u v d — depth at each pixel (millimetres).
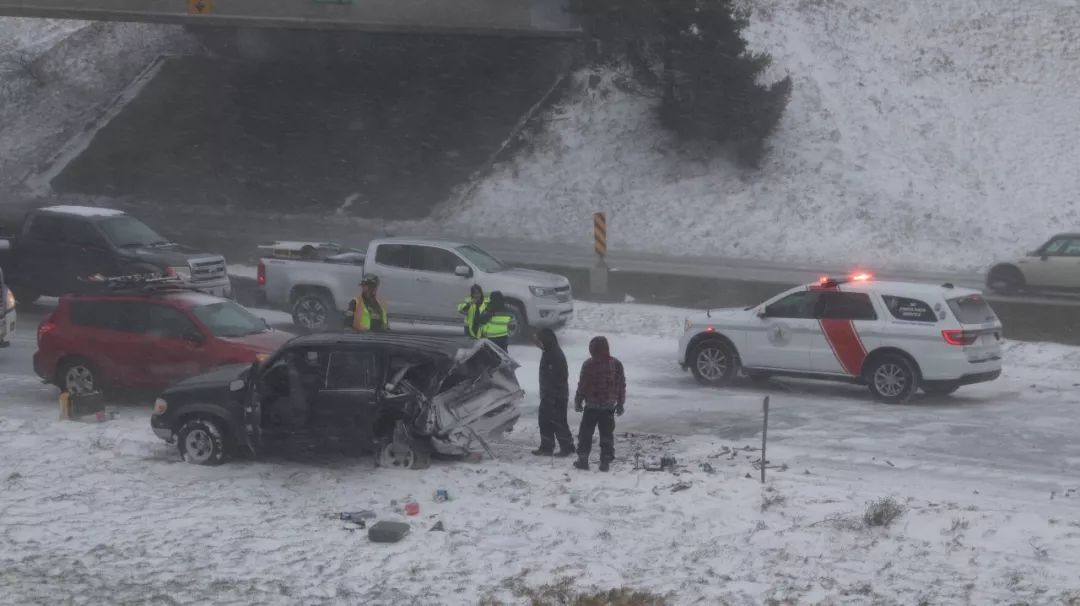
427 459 19891
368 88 73125
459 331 35094
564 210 60312
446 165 65875
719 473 19594
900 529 15883
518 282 33844
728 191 58312
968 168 58062
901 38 69812
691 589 14102
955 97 64188
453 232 60062
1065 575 14062
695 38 59062
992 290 43250
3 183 70500
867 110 62594
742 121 58906
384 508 17594
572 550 15656
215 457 20281
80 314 25312
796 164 58781
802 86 64188
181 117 73375
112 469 19906
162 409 20531
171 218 63156
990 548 15055
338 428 19828
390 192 64562
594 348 19641
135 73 79312
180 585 14445
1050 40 69000
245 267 48094
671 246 55812
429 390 19594
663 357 33094
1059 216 53969
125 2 58344
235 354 23844
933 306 26297
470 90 71188
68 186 68750
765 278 45594
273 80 75375
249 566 15125
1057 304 33062
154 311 24844
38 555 15562
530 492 18219
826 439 22812
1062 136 60344
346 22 58688
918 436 23016
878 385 26797
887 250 52688
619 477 19094
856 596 13695
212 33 79938
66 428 22828
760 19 71188
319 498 18188
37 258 35781
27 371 29344
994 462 20875
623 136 63969
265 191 66188
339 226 61625
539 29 60906
